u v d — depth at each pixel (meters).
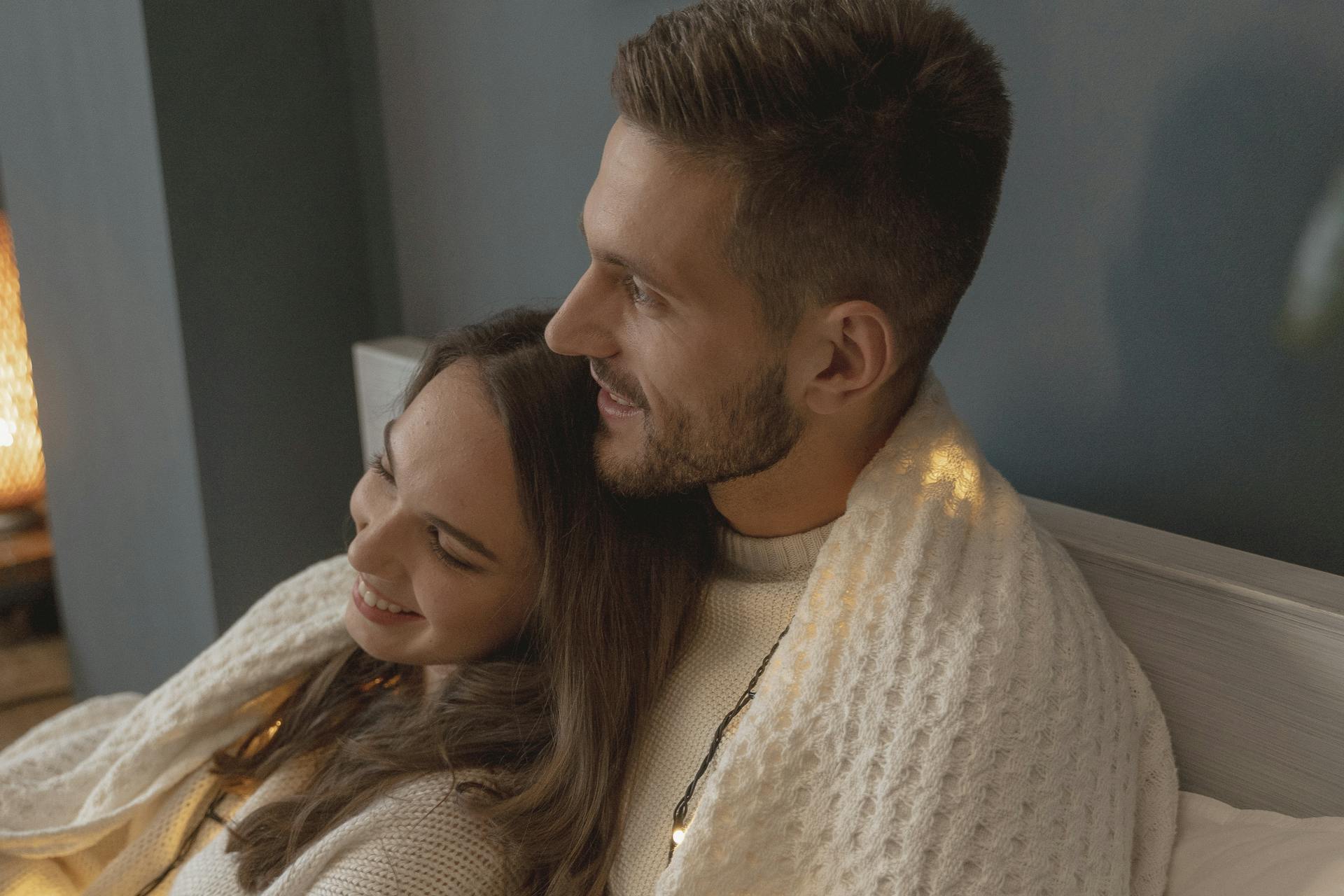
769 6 0.73
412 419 0.91
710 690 0.90
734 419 0.80
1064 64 0.98
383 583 0.93
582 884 0.86
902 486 0.82
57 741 1.28
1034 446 1.08
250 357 1.83
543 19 1.45
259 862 0.93
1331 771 0.78
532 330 0.94
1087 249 1.00
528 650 0.97
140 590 2.06
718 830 0.74
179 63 1.66
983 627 0.75
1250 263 0.89
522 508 0.88
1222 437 0.93
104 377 1.97
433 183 1.75
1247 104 0.87
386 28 1.75
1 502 2.40
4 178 2.08
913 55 0.73
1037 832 0.70
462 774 0.89
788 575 0.90
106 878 1.09
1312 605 0.77
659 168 0.74
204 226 1.74
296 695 1.13
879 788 0.71
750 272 0.75
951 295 0.81
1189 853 0.80
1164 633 0.86
